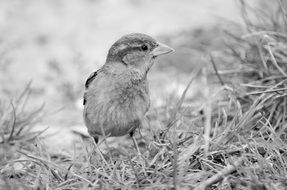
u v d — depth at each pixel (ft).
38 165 31.32
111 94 33.65
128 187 28.30
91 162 31.07
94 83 34.35
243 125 32.22
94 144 32.09
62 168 29.53
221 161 30.71
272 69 37.35
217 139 31.63
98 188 28.32
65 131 41.50
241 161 28.76
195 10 65.92
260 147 30.96
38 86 51.31
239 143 31.09
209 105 34.32
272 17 40.55
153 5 69.21
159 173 28.94
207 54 45.60
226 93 37.06
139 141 37.83
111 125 34.01
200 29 58.34
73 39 61.57
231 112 36.04
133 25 63.87
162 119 38.50
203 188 27.12
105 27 63.87
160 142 32.65
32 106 47.03
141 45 34.96
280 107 34.65
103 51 58.34
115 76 33.99
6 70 54.39
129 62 34.58
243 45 42.09
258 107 33.65
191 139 32.96
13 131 36.17
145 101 34.65
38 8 68.95
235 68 40.65
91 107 34.19
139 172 29.48
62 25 64.75
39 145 34.01
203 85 42.86
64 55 57.77
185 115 36.99
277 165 29.09
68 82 50.01
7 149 34.45
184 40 57.21
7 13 67.31
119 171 30.22
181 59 54.75
